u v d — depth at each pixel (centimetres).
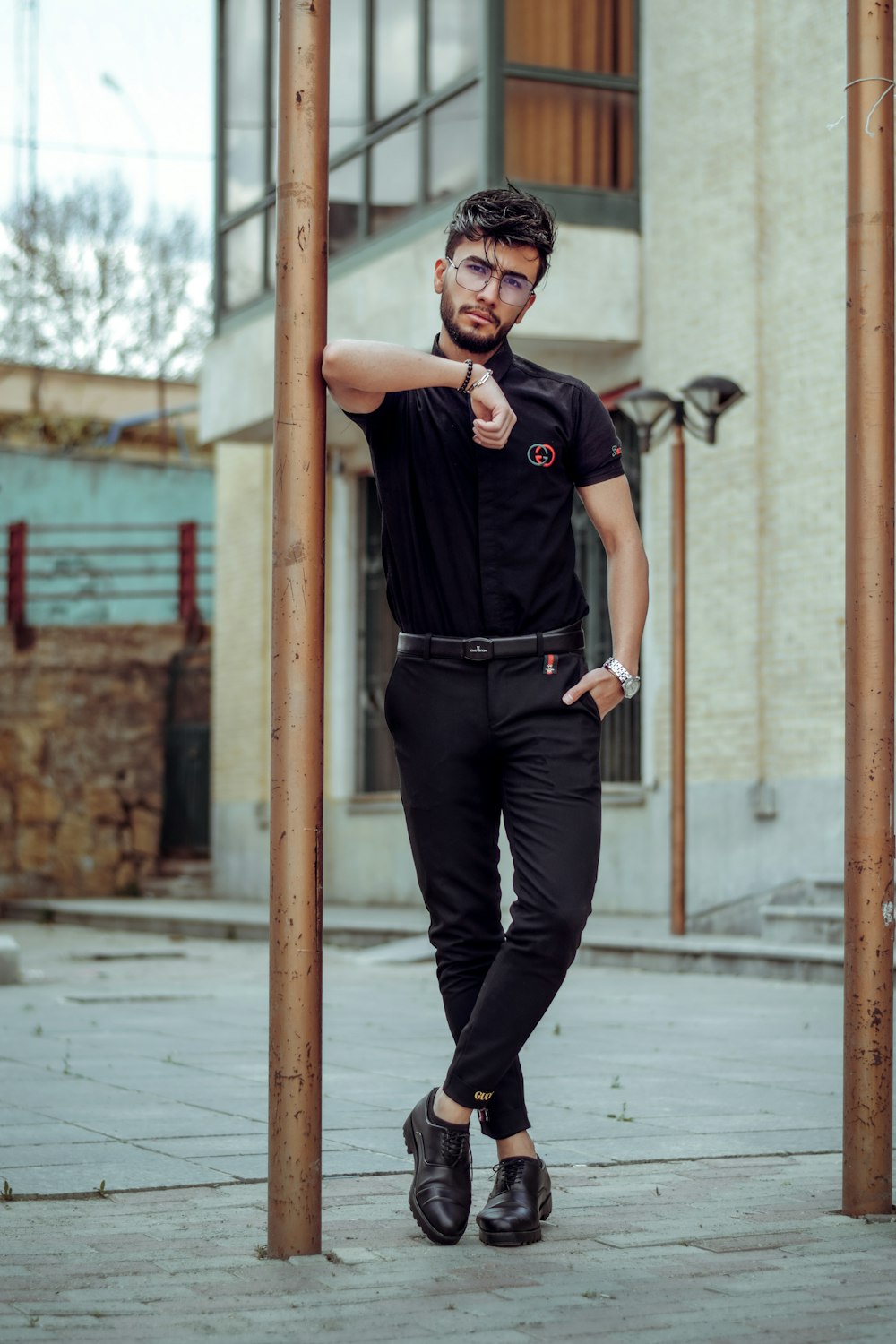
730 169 1138
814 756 1056
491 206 316
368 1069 552
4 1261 295
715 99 1152
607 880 1227
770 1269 292
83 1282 281
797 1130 438
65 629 1809
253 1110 464
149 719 1833
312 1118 302
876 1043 336
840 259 1058
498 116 1190
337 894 1538
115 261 2958
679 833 1007
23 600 1847
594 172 1216
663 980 887
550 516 318
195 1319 258
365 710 1532
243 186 1505
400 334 1265
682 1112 467
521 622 317
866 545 344
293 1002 301
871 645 342
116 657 1827
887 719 341
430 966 1032
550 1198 326
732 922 1076
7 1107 470
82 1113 459
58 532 2189
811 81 1084
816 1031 660
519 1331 253
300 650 305
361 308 1309
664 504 1183
